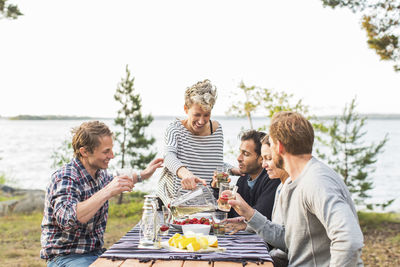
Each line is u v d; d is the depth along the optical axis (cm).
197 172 313
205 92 289
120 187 200
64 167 228
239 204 218
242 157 286
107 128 234
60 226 216
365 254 556
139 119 934
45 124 7856
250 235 225
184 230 216
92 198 201
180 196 258
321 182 165
